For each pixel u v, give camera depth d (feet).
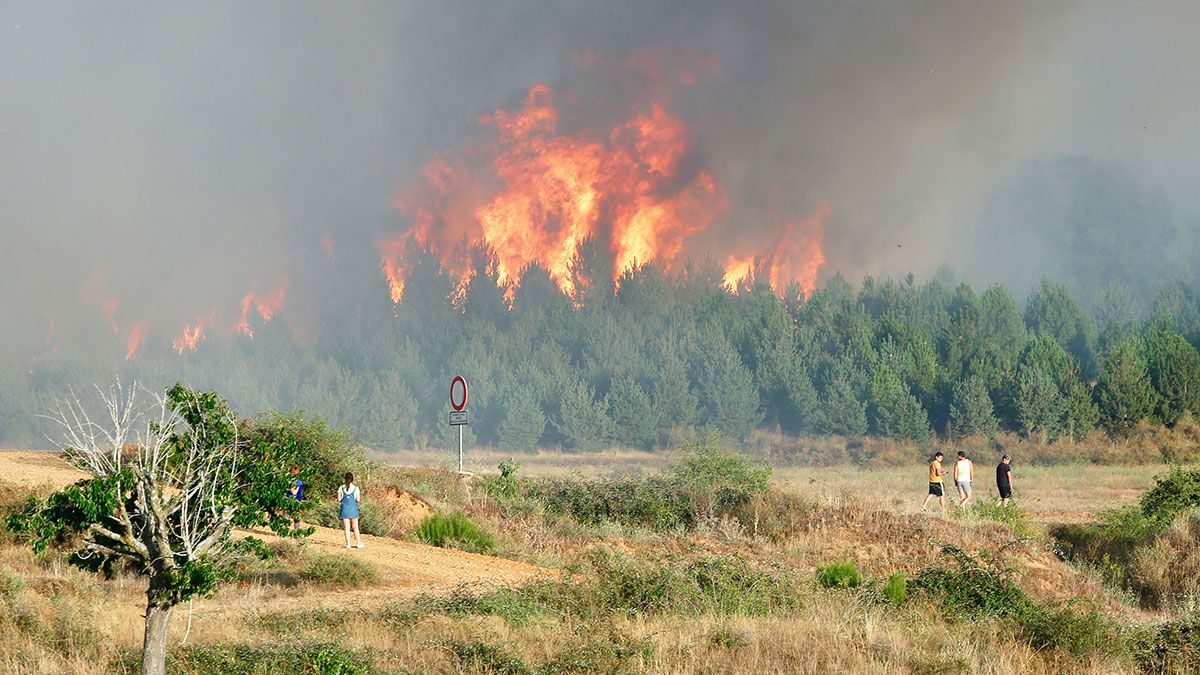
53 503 59.26
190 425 61.67
